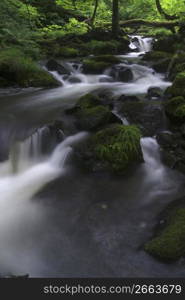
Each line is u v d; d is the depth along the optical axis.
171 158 5.61
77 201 4.78
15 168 5.72
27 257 3.80
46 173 5.54
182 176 5.27
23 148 5.93
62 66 11.16
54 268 3.64
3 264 3.70
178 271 3.51
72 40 15.82
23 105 7.74
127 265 3.64
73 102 7.97
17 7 14.58
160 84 9.59
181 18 17.19
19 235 4.16
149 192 4.94
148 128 6.36
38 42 14.52
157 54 12.78
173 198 4.76
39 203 4.76
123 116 6.71
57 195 4.93
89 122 6.18
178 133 6.16
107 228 4.22
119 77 10.59
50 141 6.04
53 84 9.73
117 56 14.06
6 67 9.23
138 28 20.17
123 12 21.62
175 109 6.45
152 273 3.53
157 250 3.66
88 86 9.83
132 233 4.11
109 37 16.47
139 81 10.27
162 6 19.92
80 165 5.54
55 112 7.14
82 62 12.06
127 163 5.45
